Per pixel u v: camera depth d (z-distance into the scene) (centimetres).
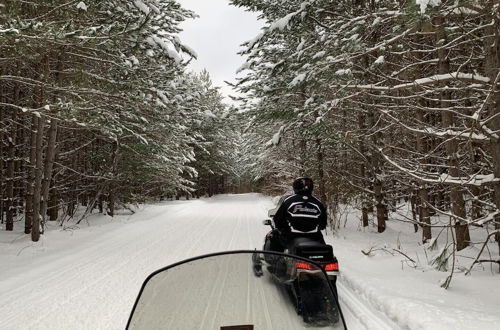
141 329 187
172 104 1302
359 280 597
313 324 194
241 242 1034
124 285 629
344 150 1380
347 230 1274
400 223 1491
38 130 1087
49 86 891
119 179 1716
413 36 1056
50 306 526
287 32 1092
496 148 612
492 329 379
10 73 1249
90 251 953
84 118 973
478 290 547
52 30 688
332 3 1045
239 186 6906
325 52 834
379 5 1042
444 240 1016
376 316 464
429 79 612
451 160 806
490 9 550
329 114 1112
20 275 705
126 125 1535
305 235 489
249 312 193
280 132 1192
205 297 198
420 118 997
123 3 996
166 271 210
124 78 1172
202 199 4019
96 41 790
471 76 611
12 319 479
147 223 1600
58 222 1605
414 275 648
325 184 1382
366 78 998
